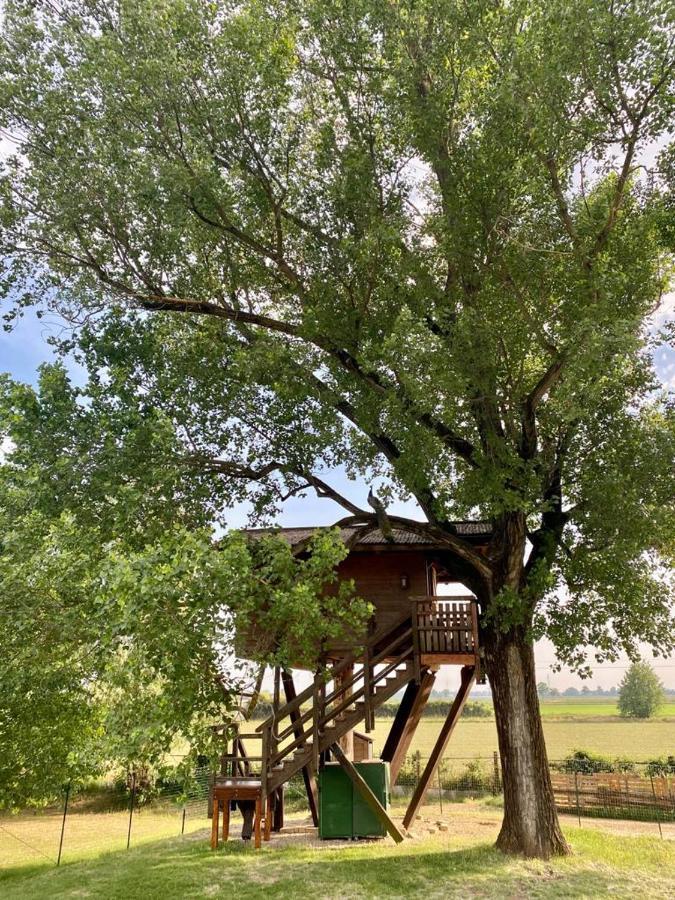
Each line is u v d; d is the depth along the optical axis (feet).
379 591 55.31
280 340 47.75
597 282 37.55
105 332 47.88
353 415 49.21
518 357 44.37
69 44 42.55
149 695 35.22
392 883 38.86
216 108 42.34
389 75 42.11
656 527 40.45
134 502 39.01
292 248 50.37
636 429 43.39
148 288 49.21
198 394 47.80
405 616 51.44
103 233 46.01
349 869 42.27
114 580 31.76
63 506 39.91
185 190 41.86
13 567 37.29
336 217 45.03
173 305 49.52
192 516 45.01
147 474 41.65
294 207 48.11
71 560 37.58
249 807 55.31
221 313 50.06
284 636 41.01
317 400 47.96
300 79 47.09
